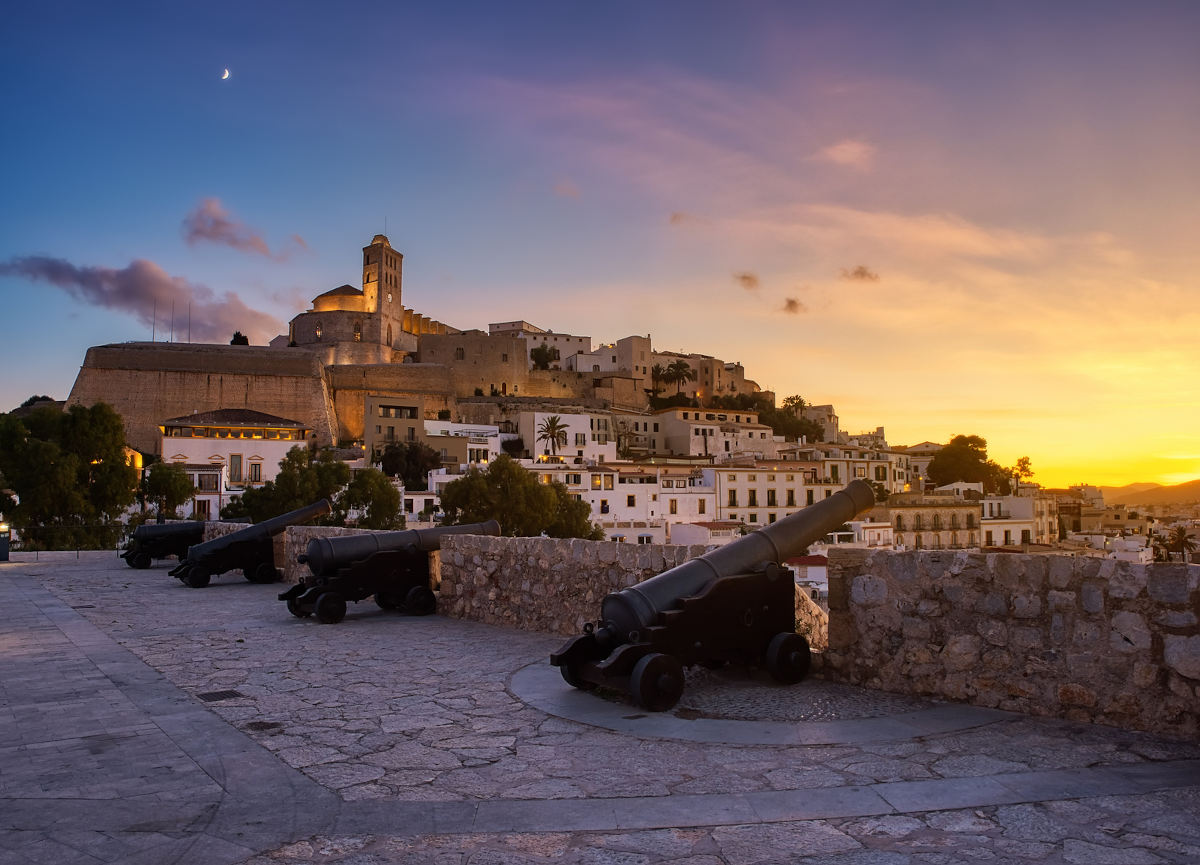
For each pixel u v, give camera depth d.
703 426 133.75
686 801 5.14
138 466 81.31
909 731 6.59
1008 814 4.84
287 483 60.03
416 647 10.82
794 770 5.72
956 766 5.73
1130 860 4.20
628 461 104.94
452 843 4.53
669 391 173.75
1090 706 6.67
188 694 8.17
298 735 6.69
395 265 177.50
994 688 7.22
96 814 4.97
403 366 142.75
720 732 6.66
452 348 157.12
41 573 24.05
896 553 7.95
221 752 6.22
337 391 137.75
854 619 8.23
